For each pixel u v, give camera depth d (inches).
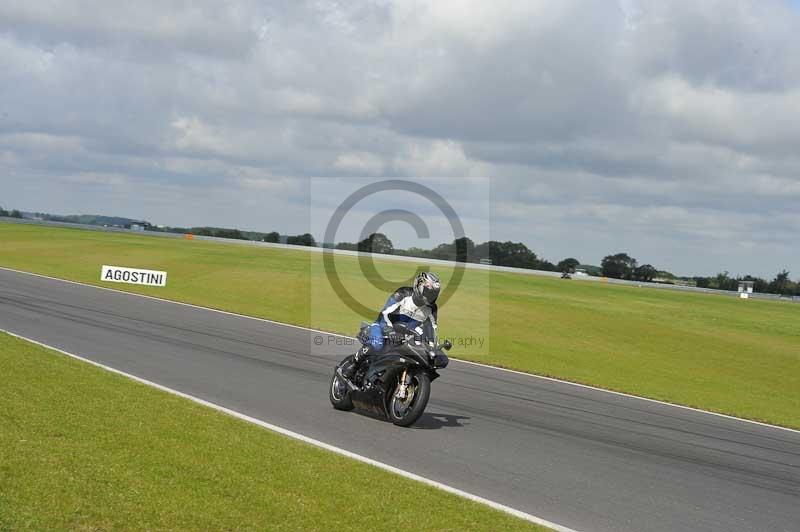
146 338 584.7
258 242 3570.4
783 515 257.4
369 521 200.8
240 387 411.2
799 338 1422.2
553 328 1115.9
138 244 2613.2
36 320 637.9
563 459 311.3
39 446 233.9
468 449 313.1
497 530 206.8
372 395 354.6
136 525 180.5
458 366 616.1
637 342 1071.6
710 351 1059.3
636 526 229.8
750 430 443.5
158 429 276.8
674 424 434.9
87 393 331.6
